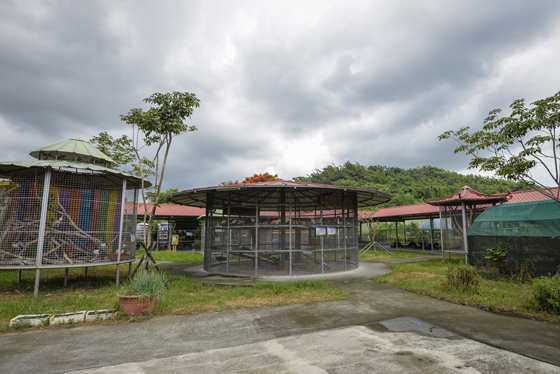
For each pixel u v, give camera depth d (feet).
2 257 27.22
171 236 84.94
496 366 12.65
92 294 26.66
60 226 29.68
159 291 21.77
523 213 33.86
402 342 15.40
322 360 13.33
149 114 30.58
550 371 12.18
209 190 38.24
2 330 17.42
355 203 44.98
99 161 35.01
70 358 13.69
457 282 27.02
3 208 28.37
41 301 23.94
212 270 42.73
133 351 14.52
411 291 28.17
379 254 70.54
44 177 29.19
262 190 44.27
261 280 34.14
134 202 35.94
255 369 12.51
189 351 14.51
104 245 30.50
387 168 429.79
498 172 29.17
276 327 17.99
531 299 21.81
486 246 36.88
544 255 30.86
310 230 44.34
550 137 26.20
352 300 24.57
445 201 51.19
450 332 16.90
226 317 20.11
